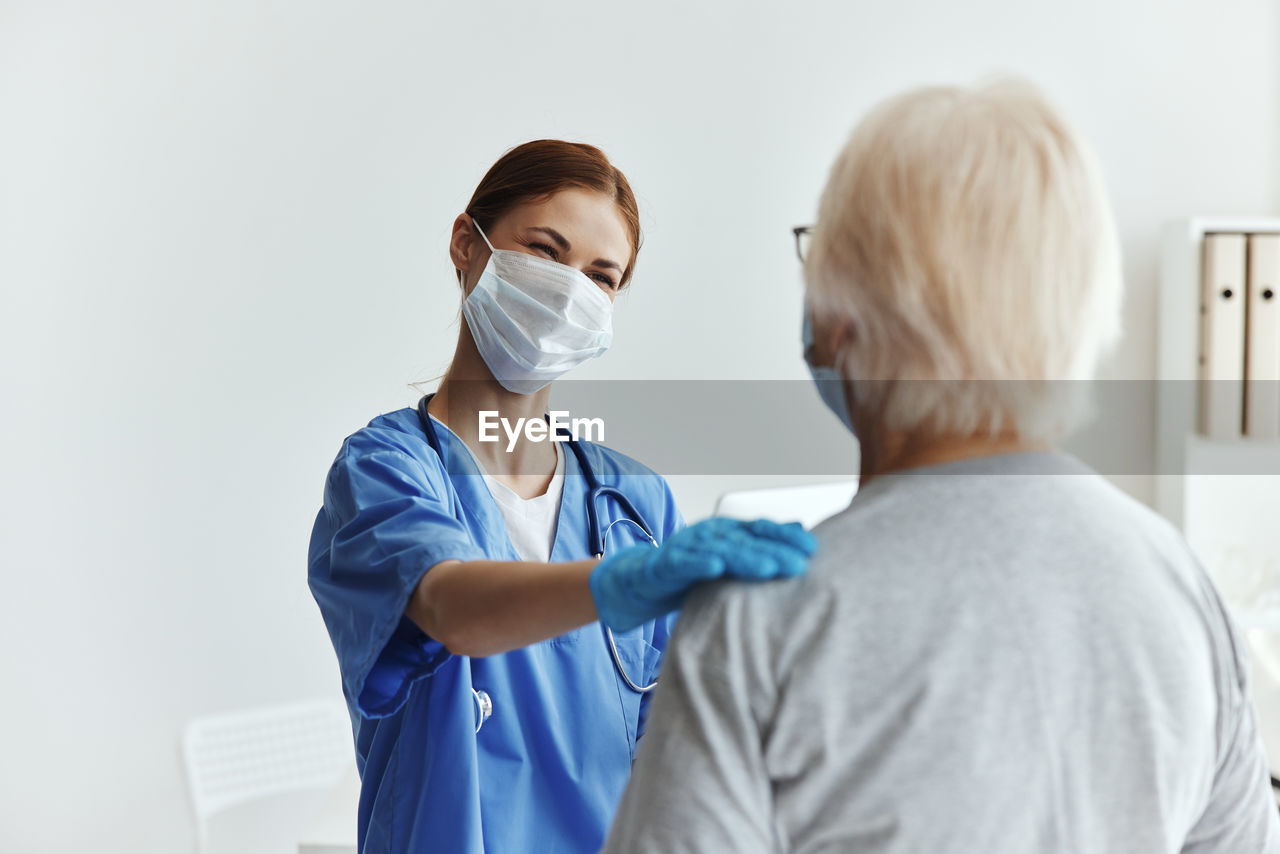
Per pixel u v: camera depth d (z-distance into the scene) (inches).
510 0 91.4
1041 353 24.3
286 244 90.2
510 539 47.4
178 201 88.7
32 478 88.6
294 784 92.4
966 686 22.5
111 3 87.0
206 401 90.4
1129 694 23.4
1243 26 101.6
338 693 94.3
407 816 41.0
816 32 95.3
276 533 92.0
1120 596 23.9
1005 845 22.5
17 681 89.5
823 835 23.1
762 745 23.3
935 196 23.8
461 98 91.3
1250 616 90.7
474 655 33.9
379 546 37.1
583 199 47.7
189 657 91.8
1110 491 26.4
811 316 27.0
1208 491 96.8
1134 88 100.4
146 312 89.0
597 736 45.3
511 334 47.2
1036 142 24.2
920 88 25.7
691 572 24.5
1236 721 26.8
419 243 91.6
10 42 85.7
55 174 87.2
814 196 96.0
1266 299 92.7
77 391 88.7
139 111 87.8
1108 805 23.3
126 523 90.2
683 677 24.0
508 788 42.9
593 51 92.5
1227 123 101.9
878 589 23.2
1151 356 102.3
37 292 87.7
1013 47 98.5
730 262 95.3
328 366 91.4
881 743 22.6
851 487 83.8
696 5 93.5
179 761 92.2
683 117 94.0
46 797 90.6
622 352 94.3
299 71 89.4
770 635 23.4
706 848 22.7
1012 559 23.6
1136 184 101.0
